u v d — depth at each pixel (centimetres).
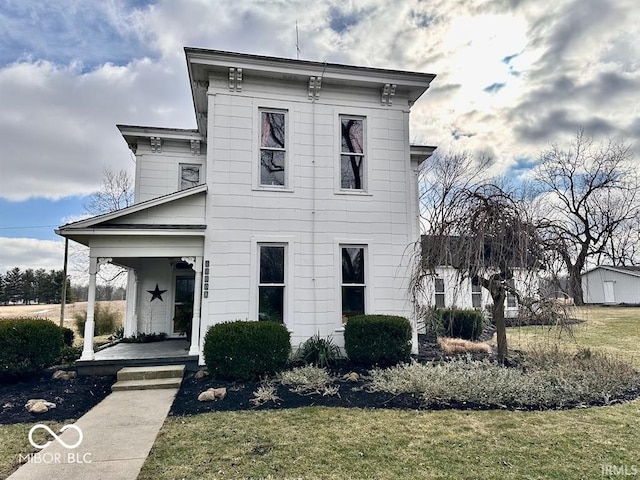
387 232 964
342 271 941
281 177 933
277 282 905
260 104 926
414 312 928
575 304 774
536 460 406
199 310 874
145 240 851
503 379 646
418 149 1327
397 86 977
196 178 1189
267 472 380
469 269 758
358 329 823
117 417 552
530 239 747
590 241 2803
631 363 863
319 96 961
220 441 459
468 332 1247
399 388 645
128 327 1127
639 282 2750
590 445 443
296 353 870
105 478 369
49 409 595
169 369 769
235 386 698
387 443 449
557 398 604
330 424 511
